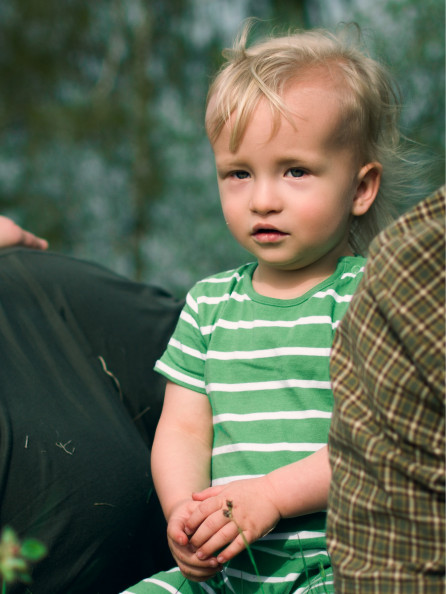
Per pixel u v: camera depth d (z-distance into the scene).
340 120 1.59
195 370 1.71
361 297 1.10
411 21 5.69
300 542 1.45
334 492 1.13
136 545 1.79
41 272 2.14
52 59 8.17
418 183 2.12
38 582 1.55
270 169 1.56
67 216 7.42
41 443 1.61
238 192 1.61
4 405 1.62
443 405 1.01
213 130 1.62
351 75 1.66
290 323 1.59
